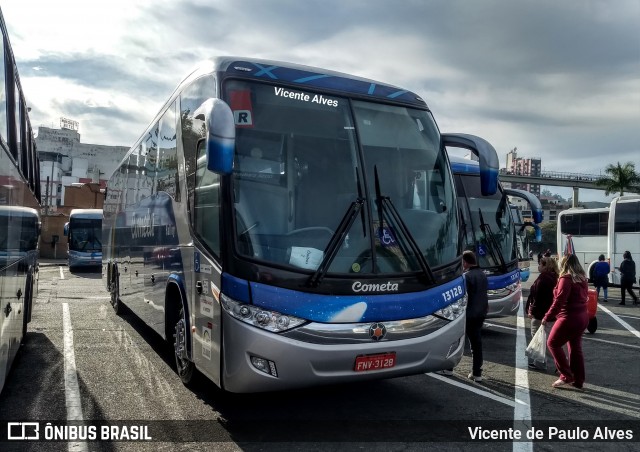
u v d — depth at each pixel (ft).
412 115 20.56
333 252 16.72
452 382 24.43
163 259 23.61
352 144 18.66
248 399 20.68
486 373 26.61
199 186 18.93
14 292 20.45
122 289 34.96
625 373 27.63
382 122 19.62
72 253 93.15
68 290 58.90
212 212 17.57
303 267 16.39
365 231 17.52
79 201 183.93
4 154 17.04
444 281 18.63
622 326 46.29
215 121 15.34
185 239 20.18
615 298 76.18
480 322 24.80
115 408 19.34
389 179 18.79
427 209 19.35
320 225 17.10
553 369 27.86
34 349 27.86
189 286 19.48
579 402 22.13
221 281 16.47
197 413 19.02
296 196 17.22
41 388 21.43
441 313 18.30
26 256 25.29
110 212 41.86
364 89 20.02
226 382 16.29
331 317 16.30
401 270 17.72
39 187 37.99
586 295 24.48
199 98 19.57
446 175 20.53
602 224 92.79
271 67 18.86
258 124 17.58
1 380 17.28
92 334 32.19
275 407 19.92
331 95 19.12
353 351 16.46
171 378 23.09
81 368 24.40
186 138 20.76
